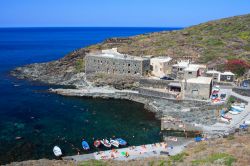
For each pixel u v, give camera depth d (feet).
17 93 443.73
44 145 263.49
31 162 202.18
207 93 360.07
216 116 304.50
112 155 233.76
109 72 479.82
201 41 592.60
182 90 384.27
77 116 343.67
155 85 417.08
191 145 238.68
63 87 479.41
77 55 597.11
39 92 447.83
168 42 609.01
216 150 176.24
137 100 406.21
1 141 270.87
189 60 490.49
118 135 286.66
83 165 189.16
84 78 500.74
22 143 267.18
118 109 371.56
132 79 453.17
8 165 198.80
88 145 258.78
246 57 485.97
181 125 288.10
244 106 329.52
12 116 340.59
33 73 573.33
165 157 195.42
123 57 476.95
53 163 198.29
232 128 270.87
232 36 603.26
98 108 375.66
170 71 474.08
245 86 392.27
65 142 270.46
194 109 336.29
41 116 342.03
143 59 460.55
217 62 472.44
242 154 160.15
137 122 323.98
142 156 229.86
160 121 326.65
